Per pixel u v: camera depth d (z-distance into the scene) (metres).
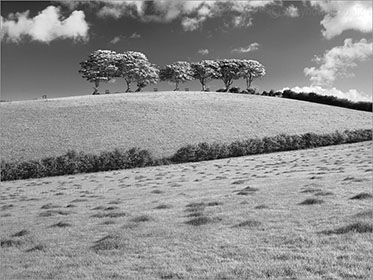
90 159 63.91
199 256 13.43
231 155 70.38
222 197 26.00
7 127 87.62
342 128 88.81
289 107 109.94
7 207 31.50
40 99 123.12
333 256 12.30
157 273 12.12
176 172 52.62
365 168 38.84
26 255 15.54
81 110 100.50
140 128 87.81
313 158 56.25
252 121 94.31
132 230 17.78
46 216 24.59
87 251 15.28
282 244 14.02
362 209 18.17
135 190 36.06
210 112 101.31
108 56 167.62
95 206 27.59
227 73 179.62
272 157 63.34
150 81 172.62
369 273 10.75
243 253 13.37
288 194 24.45
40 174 61.62
